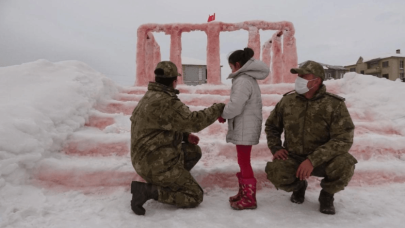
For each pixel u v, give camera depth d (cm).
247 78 222
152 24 753
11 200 218
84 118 368
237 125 223
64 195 242
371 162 305
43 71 435
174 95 217
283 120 230
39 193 238
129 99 493
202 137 364
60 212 210
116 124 378
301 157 219
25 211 200
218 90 578
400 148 326
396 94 430
